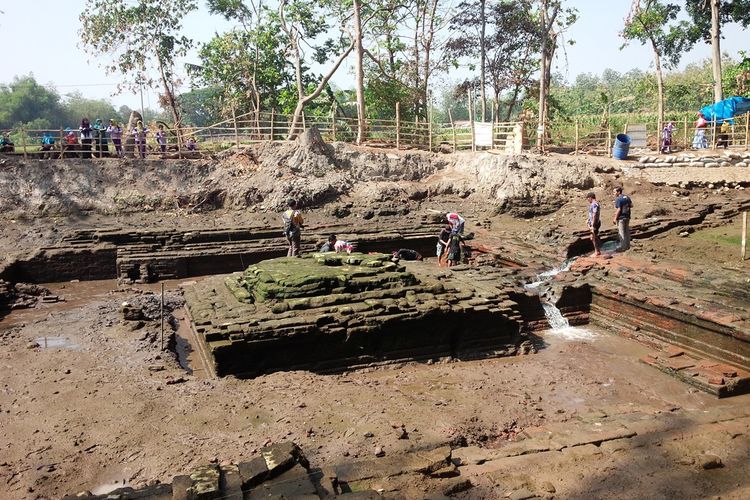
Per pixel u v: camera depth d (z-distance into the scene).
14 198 20.97
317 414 7.98
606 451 7.24
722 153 23.67
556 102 34.12
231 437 7.34
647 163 23.58
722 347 11.02
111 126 24.08
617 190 16.67
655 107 48.88
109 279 18.02
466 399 9.39
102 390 8.97
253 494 5.42
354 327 10.91
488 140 27.08
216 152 25.00
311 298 11.43
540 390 10.02
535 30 32.91
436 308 11.48
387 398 8.82
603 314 13.91
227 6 33.56
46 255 17.41
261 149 24.66
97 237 18.52
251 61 34.22
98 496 5.53
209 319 11.02
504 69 35.00
